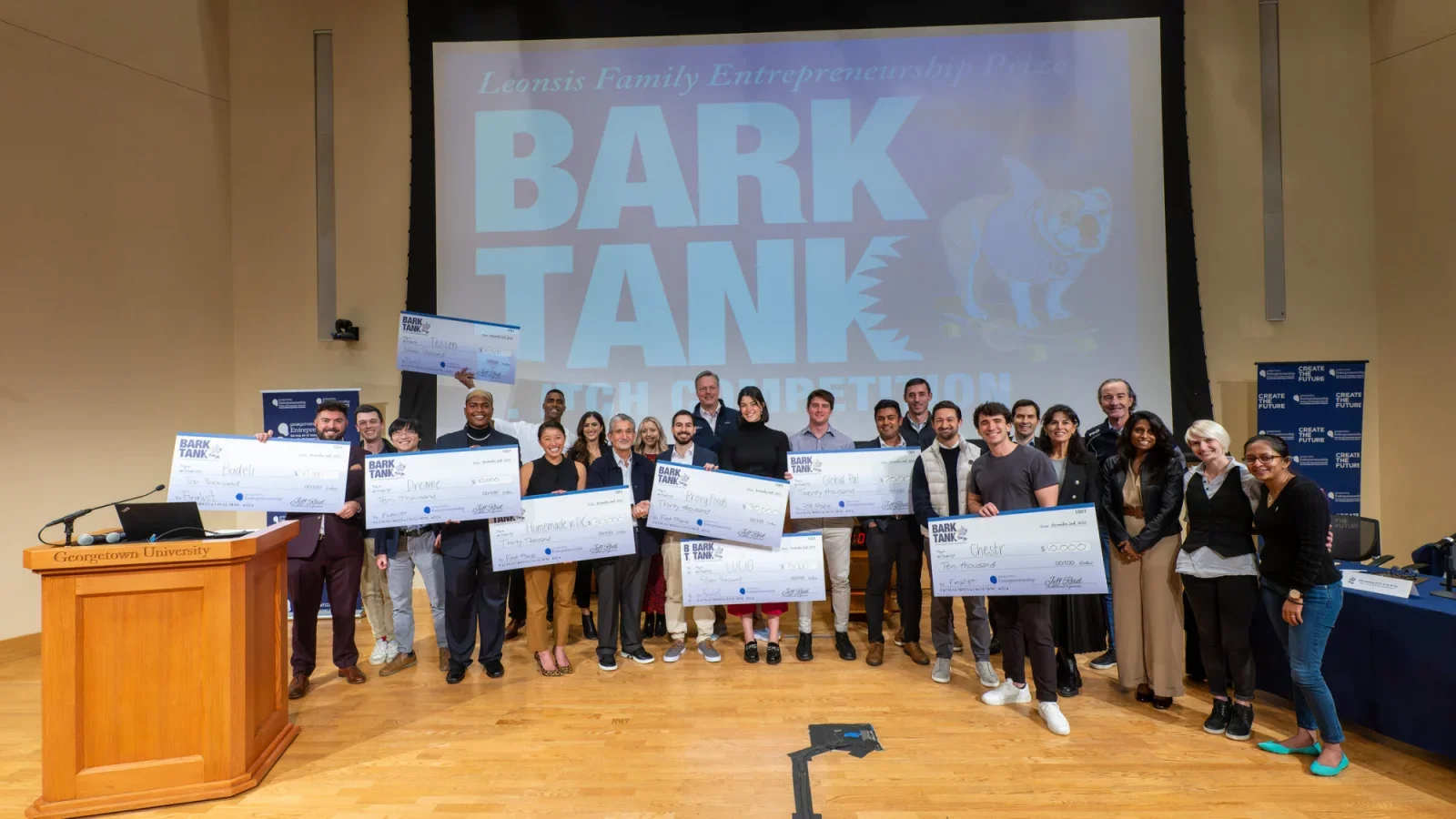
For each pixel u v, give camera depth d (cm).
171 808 227
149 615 229
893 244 538
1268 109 537
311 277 562
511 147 549
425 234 545
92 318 473
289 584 332
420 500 338
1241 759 258
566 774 251
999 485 301
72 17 464
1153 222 525
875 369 538
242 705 238
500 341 471
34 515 443
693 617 452
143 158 502
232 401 555
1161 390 521
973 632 336
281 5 563
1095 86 530
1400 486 513
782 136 543
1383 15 521
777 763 257
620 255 547
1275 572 253
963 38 537
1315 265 534
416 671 364
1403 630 253
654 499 354
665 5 547
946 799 231
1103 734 279
